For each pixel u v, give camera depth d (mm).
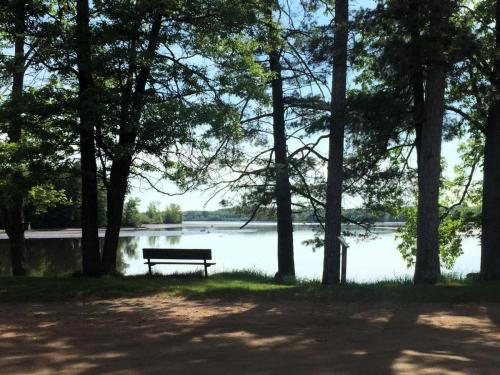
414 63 11617
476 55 12477
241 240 50094
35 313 9070
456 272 19406
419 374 5336
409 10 12078
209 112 13773
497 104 14094
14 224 18859
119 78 13664
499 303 10000
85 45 12883
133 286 11797
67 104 12398
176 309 9453
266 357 6023
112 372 5445
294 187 19047
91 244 14891
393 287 11570
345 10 14258
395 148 16984
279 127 19188
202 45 15133
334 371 5430
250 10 14773
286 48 17969
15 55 14789
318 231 19859
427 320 8422
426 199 12781
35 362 5820
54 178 14438
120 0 13109
